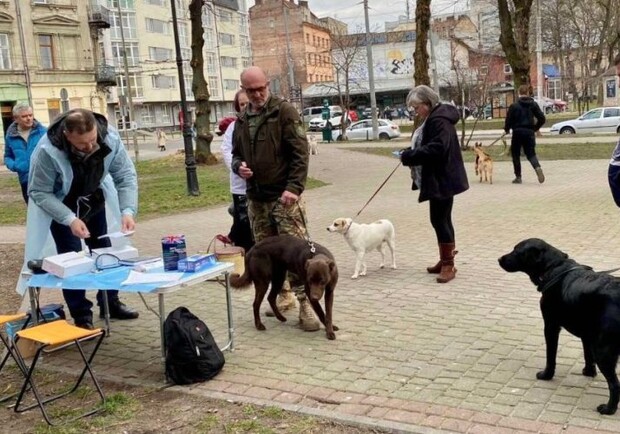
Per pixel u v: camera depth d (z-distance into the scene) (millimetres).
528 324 5492
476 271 7301
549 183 14516
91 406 4441
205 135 24391
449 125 6648
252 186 5867
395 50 69875
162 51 74625
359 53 69312
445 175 6691
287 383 4570
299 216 5855
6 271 8914
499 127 39875
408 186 15969
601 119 32562
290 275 5711
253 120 5730
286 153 5734
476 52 48531
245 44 92000
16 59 43594
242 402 4312
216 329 5879
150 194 16406
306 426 3926
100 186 5836
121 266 5285
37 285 5148
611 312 3723
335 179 18438
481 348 5012
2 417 4371
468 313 5863
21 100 43938
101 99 50938
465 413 3941
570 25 57250
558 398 4090
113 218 6023
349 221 7262
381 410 4051
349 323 5801
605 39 45375
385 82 70812
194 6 23125
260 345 5387
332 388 4438
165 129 75625
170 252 4992
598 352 3801
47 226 5492
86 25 48469
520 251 4367
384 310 6105
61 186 5410
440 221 6875
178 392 4547
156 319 6320
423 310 6031
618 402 3852
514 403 4043
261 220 5961
